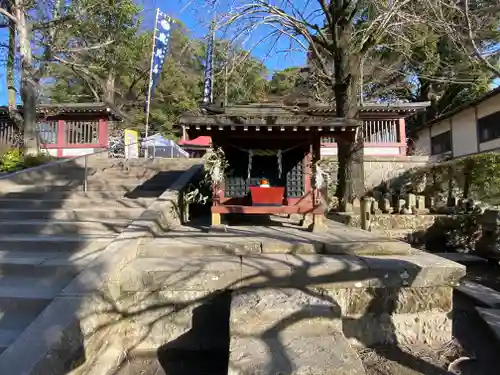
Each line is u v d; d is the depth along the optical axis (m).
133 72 21.70
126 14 13.66
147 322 3.46
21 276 3.67
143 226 4.50
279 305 2.93
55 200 6.03
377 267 3.53
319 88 11.93
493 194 9.42
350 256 3.96
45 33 12.08
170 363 3.29
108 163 9.45
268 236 4.71
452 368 3.10
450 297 3.64
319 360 2.25
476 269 6.31
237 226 5.83
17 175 7.32
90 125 14.91
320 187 5.29
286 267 3.48
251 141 5.62
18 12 11.05
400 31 7.43
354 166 8.35
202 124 4.78
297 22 8.29
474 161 9.88
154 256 3.98
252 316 2.78
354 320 3.53
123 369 3.17
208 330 3.46
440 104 19.86
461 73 10.06
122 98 23.20
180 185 6.62
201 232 5.11
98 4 12.44
